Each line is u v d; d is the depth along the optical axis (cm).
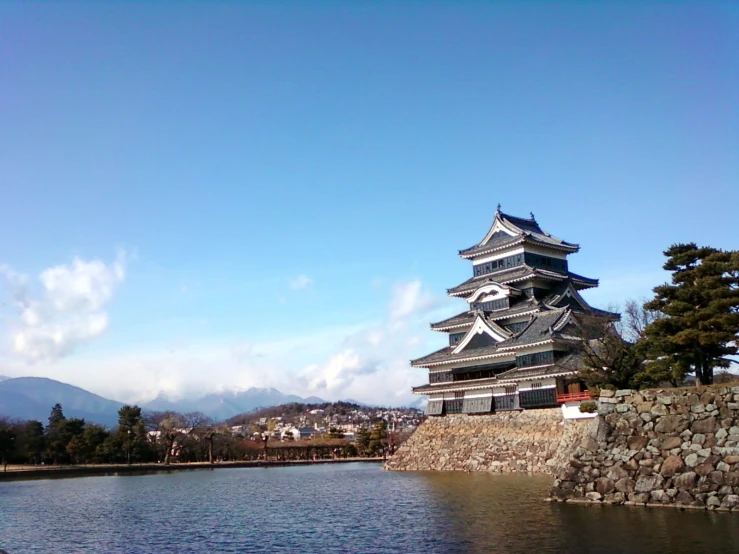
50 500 6575
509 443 7381
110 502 6272
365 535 3644
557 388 7025
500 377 7631
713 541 2709
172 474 11106
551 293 8856
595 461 3897
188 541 3766
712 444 3428
